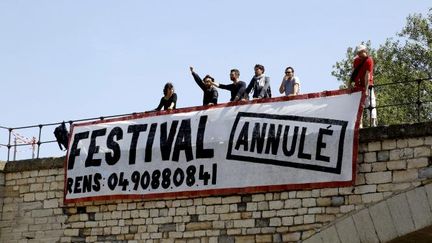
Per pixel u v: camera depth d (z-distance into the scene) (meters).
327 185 15.24
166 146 17.41
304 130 15.70
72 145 18.94
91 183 18.36
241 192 16.17
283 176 15.73
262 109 16.36
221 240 16.31
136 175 17.70
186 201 16.95
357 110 15.32
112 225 17.92
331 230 15.09
